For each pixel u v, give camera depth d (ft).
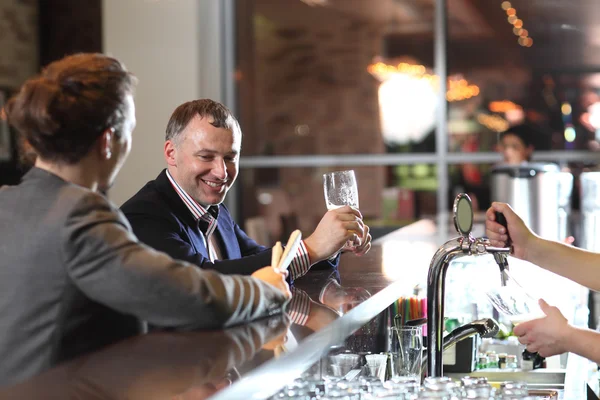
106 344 4.41
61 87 4.33
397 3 24.50
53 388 3.39
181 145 7.15
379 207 24.47
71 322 4.24
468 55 23.75
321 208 25.21
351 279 6.89
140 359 3.84
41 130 4.32
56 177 4.43
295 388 4.56
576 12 22.74
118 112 4.48
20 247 4.24
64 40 23.32
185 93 22.33
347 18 25.07
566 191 14.35
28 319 4.21
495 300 6.38
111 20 22.53
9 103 4.45
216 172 7.11
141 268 4.09
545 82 23.03
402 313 7.88
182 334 4.36
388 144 24.79
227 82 23.75
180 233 6.99
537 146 23.02
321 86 25.43
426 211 24.18
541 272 9.43
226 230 8.07
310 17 25.36
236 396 3.40
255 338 4.26
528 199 13.70
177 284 4.17
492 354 8.38
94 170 4.59
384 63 24.76
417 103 24.32
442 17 23.90
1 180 21.11
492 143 23.58
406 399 5.11
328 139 25.45
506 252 6.30
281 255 5.41
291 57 25.50
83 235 4.13
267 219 25.34
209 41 22.74
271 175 25.40
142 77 22.44
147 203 6.98
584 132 22.76
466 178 23.86
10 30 22.48
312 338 4.31
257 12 25.49
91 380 3.48
